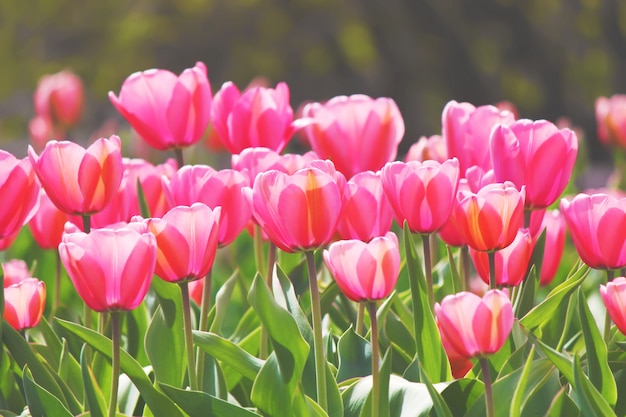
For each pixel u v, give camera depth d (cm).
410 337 202
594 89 1547
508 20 1534
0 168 193
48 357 203
